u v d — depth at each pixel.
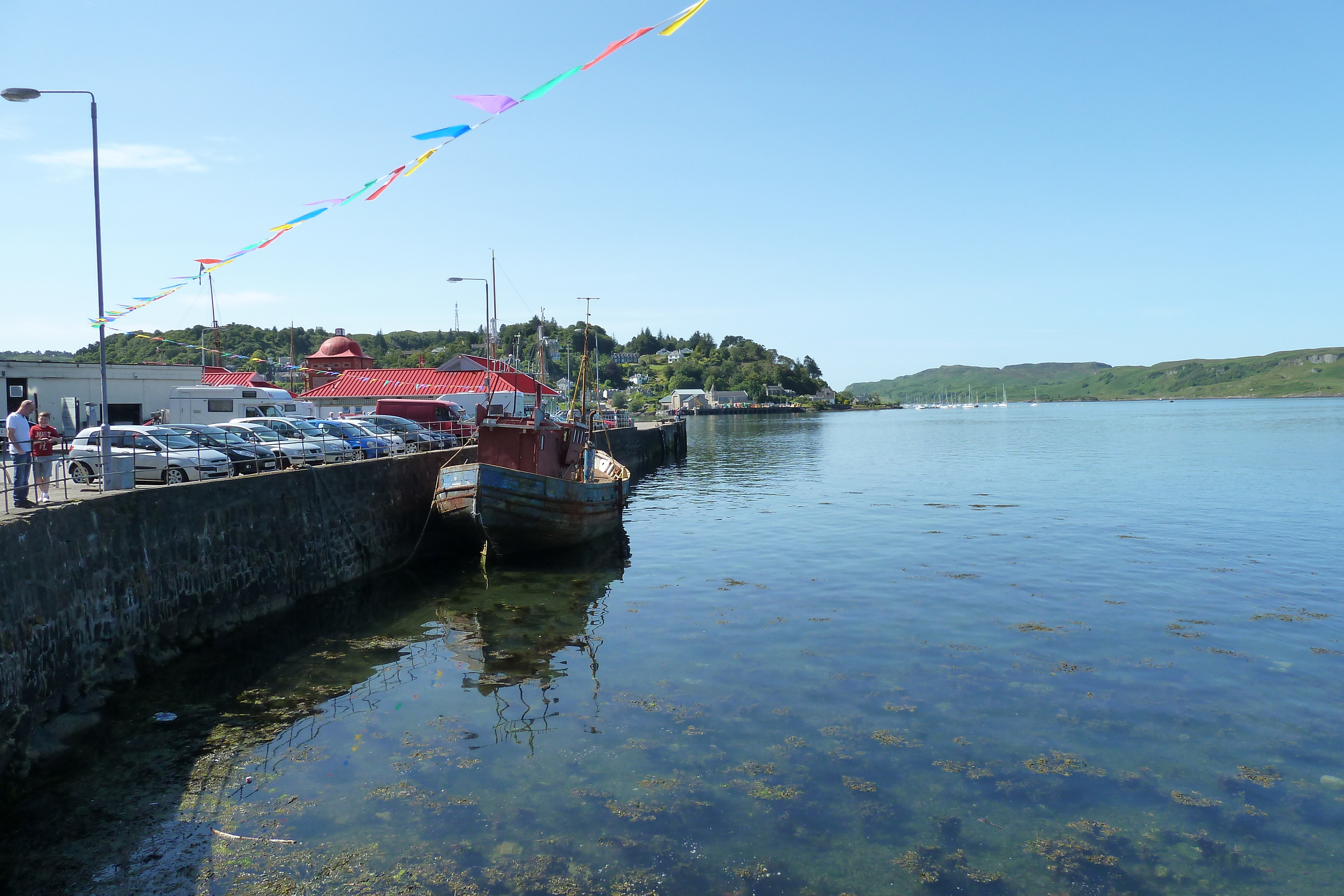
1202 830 8.98
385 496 23.39
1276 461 55.72
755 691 13.05
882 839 8.77
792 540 27.48
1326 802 9.57
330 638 16.30
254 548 17.41
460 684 13.51
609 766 10.41
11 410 33.34
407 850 8.48
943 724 11.70
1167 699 12.63
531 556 24.98
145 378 36.72
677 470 58.09
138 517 14.03
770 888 7.89
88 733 11.38
